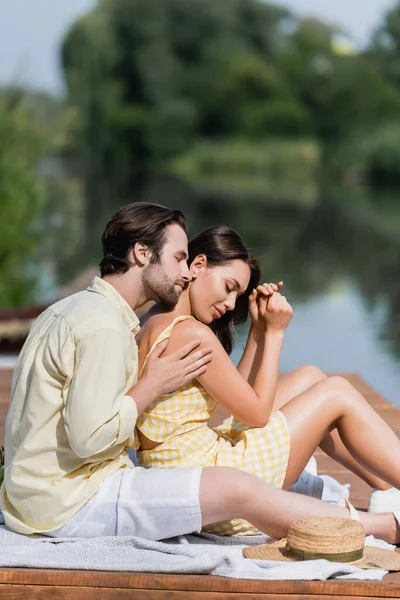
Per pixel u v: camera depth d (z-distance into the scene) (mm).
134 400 4547
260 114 84062
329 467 6445
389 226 36062
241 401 4797
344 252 27859
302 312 17984
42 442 4535
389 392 11734
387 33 95188
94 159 74875
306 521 4520
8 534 4625
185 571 4340
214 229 4957
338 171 75250
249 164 78812
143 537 4617
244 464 4785
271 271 23828
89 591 4312
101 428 4375
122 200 45906
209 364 4785
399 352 14258
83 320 4492
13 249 16594
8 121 17109
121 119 79000
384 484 5156
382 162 71500
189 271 4824
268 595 4270
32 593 4328
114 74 82000
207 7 86938
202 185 63688
